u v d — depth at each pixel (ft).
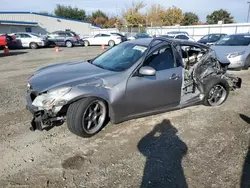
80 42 81.51
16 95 18.75
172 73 13.29
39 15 110.32
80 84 10.78
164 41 13.76
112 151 10.43
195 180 8.56
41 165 9.37
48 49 67.56
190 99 14.93
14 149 10.50
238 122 13.67
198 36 110.63
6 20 100.83
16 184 8.29
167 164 9.53
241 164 9.53
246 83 22.91
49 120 10.75
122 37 84.23
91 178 8.64
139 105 12.38
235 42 30.53
